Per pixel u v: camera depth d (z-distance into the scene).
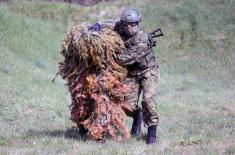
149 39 15.51
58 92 28.02
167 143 15.61
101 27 15.49
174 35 43.78
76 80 15.45
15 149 15.22
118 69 15.38
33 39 40.69
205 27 43.75
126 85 15.53
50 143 15.73
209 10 45.62
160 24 45.19
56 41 42.47
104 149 14.51
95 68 15.31
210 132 17.20
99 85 15.19
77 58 15.41
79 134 16.62
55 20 47.53
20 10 48.78
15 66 32.03
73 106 15.86
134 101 15.86
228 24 43.75
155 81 15.61
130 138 16.09
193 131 17.62
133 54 15.32
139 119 16.64
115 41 15.23
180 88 31.97
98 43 14.89
